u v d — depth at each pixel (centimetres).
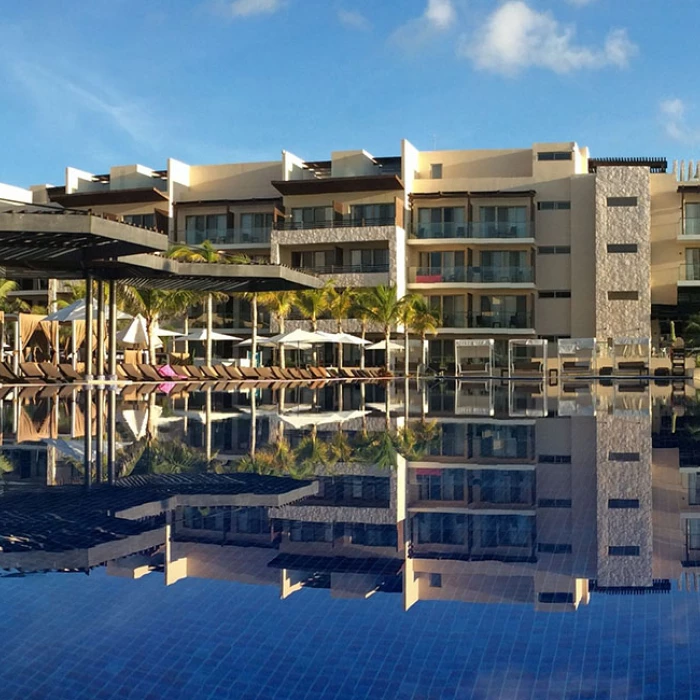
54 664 299
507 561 445
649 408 1889
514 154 5331
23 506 611
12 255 2166
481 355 5081
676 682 281
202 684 282
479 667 295
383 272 4916
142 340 3212
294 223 5091
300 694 274
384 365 4766
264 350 5156
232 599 374
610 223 5141
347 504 623
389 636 327
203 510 596
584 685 280
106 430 1288
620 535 510
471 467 845
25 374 2705
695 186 5144
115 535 510
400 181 4956
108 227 1814
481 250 5209
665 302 5278
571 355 5112
